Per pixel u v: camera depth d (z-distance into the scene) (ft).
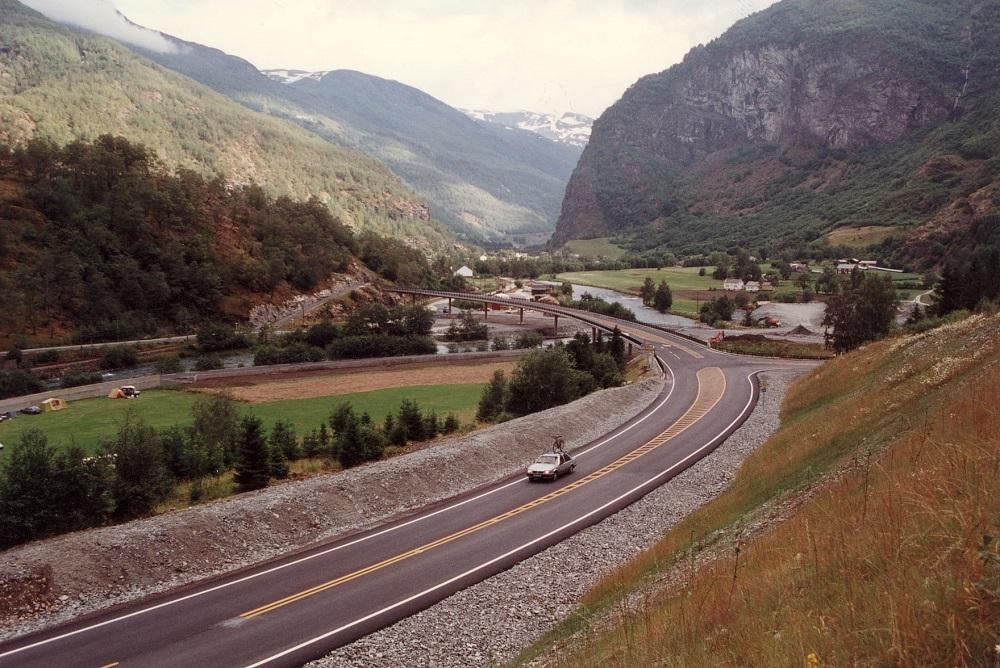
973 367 88.79
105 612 74.49
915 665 20.70
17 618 72.79
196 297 541.34
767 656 27.76
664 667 34.47
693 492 121.19
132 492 119.75
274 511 103.19
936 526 29.89
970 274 323.98
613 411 204.13
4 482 108.27
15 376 311.06
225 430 175.01
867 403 110.73
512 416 211.20
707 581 50.03
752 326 549.95
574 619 65.72
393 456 162.61
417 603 76.18
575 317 522.47
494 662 62.90
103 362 386.52
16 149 588.50
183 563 87.35
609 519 107.45
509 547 94.99
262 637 67.97
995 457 34.22
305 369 364.79
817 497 62.75
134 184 609.83
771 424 174.40
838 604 28.96
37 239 497.46
